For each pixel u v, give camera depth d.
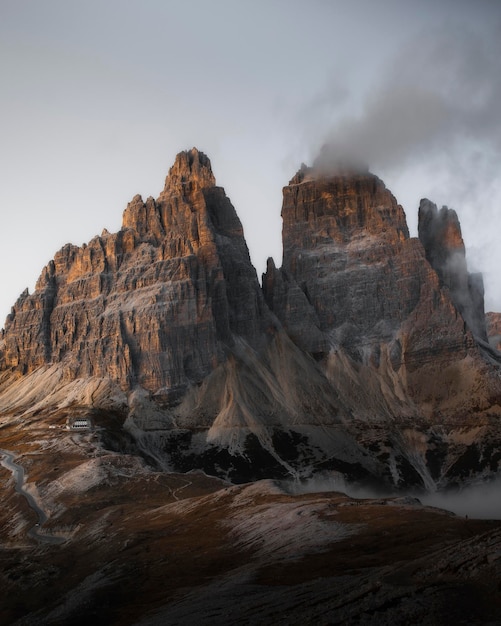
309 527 117.44
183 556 121.38
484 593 60.72
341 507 132.12
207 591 92.12
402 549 94.19
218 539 130.38
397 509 124.50
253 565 101.44
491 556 66.38
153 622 82.81
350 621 62.53
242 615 75.75
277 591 82.62
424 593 63.44
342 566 90.12
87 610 99.44
